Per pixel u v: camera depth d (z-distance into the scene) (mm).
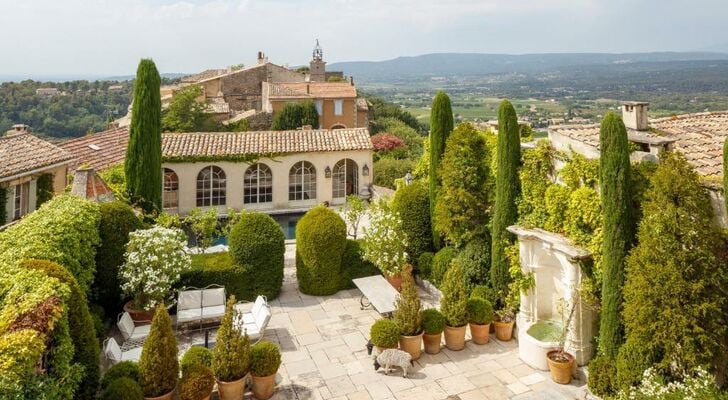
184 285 14555
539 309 12609
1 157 18547
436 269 15781
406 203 17266
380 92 161000
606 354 10117
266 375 10211
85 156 26719
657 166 9805
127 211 14109
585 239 10992
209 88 55562
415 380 11016
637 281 8984
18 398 6094
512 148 13023
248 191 28984
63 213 11953
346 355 12180
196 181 27672
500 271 13352
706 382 7934
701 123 13703
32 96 60469
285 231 26672
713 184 8961
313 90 49812
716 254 8781
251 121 45375
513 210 13125
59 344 7594
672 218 8688
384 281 15445
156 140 20250
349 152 30469
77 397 8555
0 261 9172
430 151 16891
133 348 11266
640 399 8359
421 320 12094
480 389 10609
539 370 11375
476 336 12727
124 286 12867
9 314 7215
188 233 24969
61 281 8578
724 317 8641
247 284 15180
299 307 15148
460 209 14555
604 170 9914
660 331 8688
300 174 29828
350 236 23422
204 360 10180
